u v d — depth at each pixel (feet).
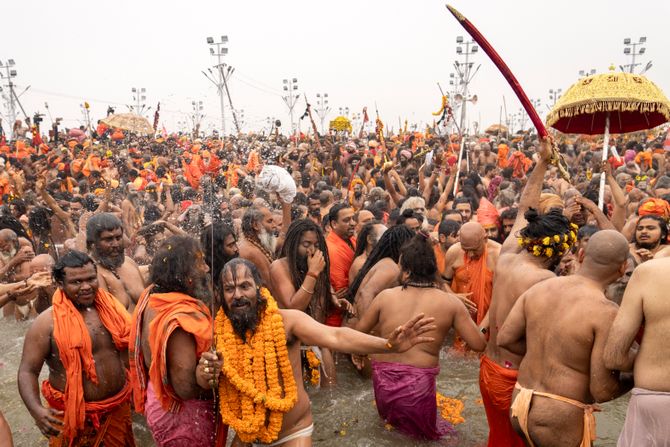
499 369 12.36
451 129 84.64
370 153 60.49
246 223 16.39
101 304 11.68
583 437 10.32
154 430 10.30
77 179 47.88
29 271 20.42
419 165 51.26
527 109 13.76
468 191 32.42
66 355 11.00
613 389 10.05
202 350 9.86
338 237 19.38
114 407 11.66
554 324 10.48
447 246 19.83
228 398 10.19
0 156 59.36
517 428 10.87
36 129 68.49
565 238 12.03
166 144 81.51
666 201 19.60
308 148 64.95
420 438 13.61
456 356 18.48
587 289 10.42
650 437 9.19
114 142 78.79
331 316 16.61
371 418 14.61
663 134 64.80
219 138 87.45
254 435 10.21
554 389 10.45
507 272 12.66
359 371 17.29
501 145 56.24
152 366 9.70
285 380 10.33
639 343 10.03
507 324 11.46
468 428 14.24
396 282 15.83
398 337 9.94
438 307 13.14
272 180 20.25
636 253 16.88
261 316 10.27
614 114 17.62
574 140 75.66
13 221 23.31
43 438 14.07
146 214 33.94
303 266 15.34
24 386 11.03
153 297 9.96
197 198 38.78
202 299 10.21
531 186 14.21
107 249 14.56
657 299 9.16
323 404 15.47
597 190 26.30
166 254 10.09
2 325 20.99
